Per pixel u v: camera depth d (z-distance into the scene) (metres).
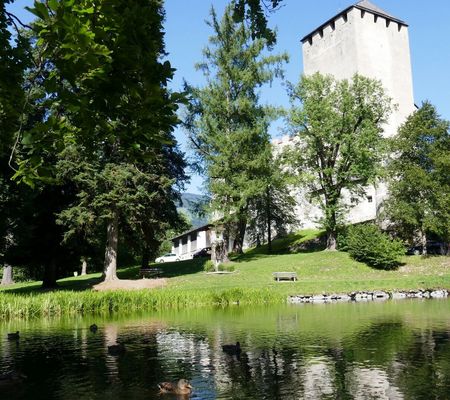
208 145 41.25
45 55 5.65
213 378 10.43
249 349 13.48
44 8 5.04
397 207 41.44
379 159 43.97
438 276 34.19
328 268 38.50
